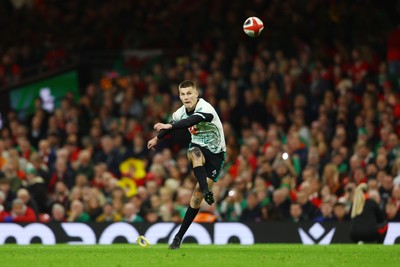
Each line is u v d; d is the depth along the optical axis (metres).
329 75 66.56
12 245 41.75
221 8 76.38
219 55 71.31
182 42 77.25
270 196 53.72
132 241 46.62
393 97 61.91
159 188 56.56
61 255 30.86
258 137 61.66
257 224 46.50
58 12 83.31
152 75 72.81
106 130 69.31
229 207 52.47
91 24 80.88
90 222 46.78
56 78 75.81
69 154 63.38
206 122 33.19
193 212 34.34
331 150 60.53
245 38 73.50
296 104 64.12
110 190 56.56
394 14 72.12
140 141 62.84
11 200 54.22
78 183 56.25
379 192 51.44
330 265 26.89
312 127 61.38
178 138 64.88
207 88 68.44
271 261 28.20
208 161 33.78
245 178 53.81
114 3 80.56
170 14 78.19
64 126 69.25
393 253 32.34
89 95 72.50
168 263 27.25
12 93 74.31
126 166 61.72
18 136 68.12
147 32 78.56
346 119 61.50
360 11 71.25
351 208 49.88
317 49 69.88
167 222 46.69
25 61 79.38
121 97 72.38
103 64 77.19
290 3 73.25
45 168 59.84
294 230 46.12
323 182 53.50
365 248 36.38
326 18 71.62
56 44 80.62
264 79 67.44
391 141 56.25
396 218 49.34
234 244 44.50
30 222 46.94
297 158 56.69
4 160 62.34
